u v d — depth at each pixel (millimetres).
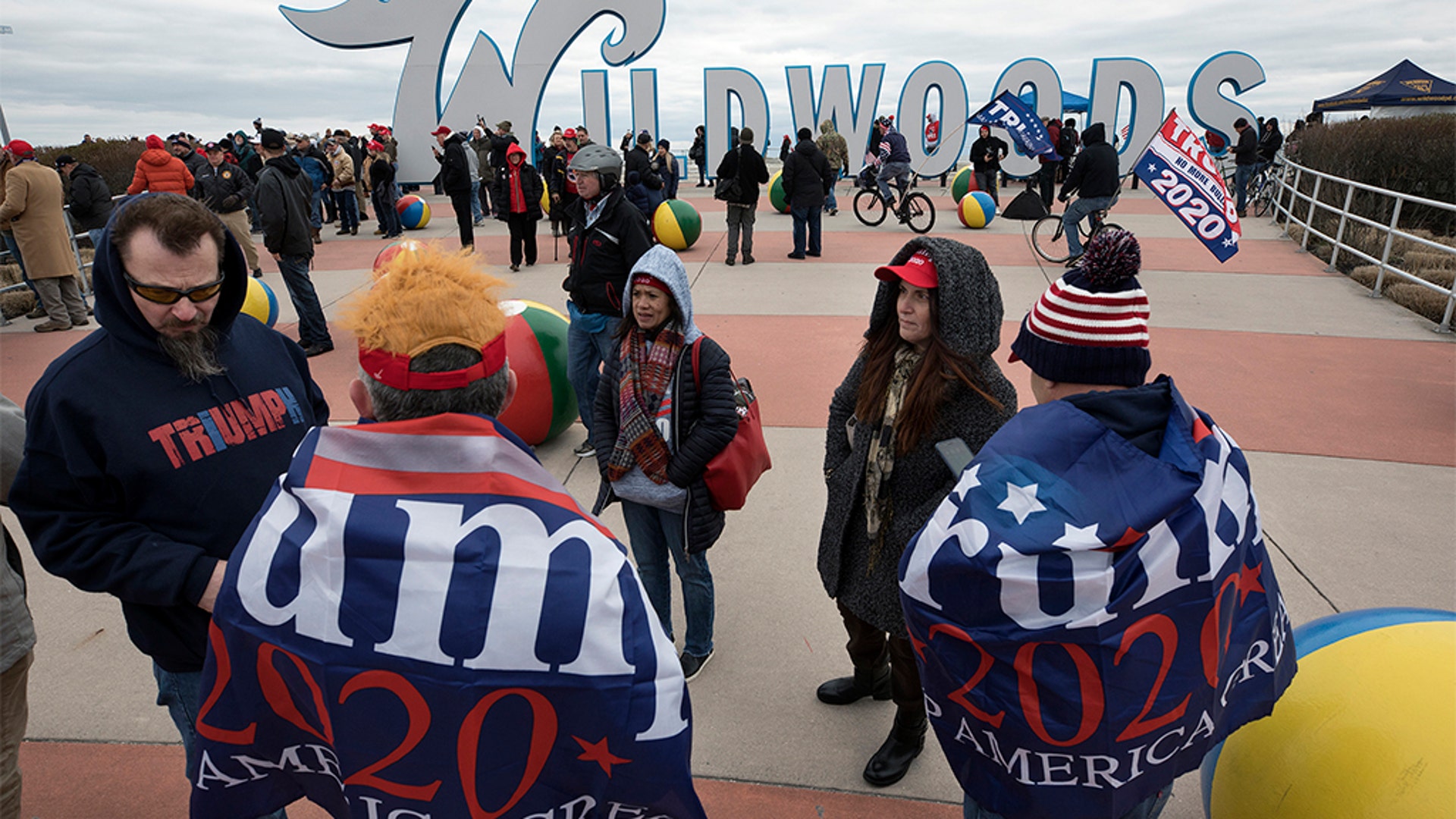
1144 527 1451
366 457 1263
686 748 1310
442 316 1248
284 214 6938
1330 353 7035
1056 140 17016
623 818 1325
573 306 4770
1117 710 1503
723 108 21344
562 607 1217
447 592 1218
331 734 1283
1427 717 1829
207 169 10680
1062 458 1508
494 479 1247
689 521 2871
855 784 2688
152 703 3109
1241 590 1578
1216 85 19734
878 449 2346
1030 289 9617
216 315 1916
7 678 1979
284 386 2051
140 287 1708
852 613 2773
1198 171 7301
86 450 1764
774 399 6203
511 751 1252
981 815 1846
